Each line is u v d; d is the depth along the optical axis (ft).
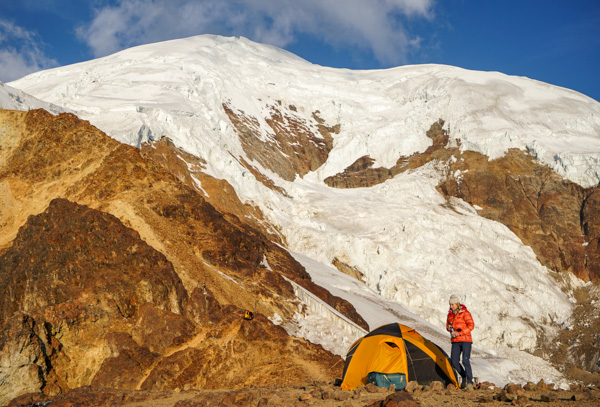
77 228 115.34
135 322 103.65
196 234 149.07
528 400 31.94
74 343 95.76
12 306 105.50
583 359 230.27
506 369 205.26
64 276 106.83
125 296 106.32
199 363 96.99
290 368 101.96
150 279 111.45
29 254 112.06
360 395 38.78
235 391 45.14
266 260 169.27
